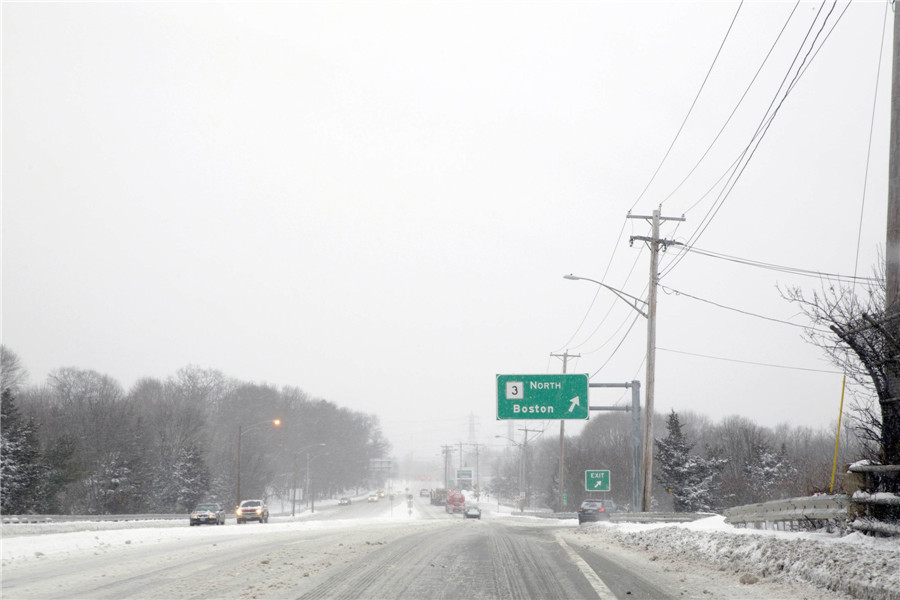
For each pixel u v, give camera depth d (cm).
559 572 1380
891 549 1092
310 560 1556
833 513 1358
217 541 2308
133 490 7700
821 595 1037
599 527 3172
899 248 1202
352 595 1071
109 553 1797
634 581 1253
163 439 8894
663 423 12156
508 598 1062
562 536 2691
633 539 2198
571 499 8588
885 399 1252
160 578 1259
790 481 5353
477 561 1559
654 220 3331
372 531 2936
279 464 12862
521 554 1755
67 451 6769
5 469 6025
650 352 3306
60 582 1214
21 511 6097
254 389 12744
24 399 9494
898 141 1212
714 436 9950
